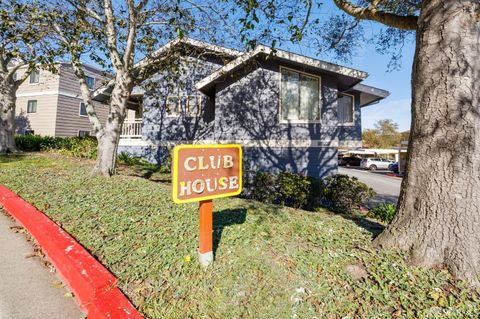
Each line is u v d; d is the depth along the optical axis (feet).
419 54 9.95
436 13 9.45
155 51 26.35
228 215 14.11
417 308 7.13
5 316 6.94
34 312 7.17
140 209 14.06
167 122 42.01
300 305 7.37
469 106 8.73
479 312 6.97
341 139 44.57
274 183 26.40
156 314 6.93
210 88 35.76
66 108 64.54
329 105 33.42
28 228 12.14
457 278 8.19
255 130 33.32
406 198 9.93
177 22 21.53
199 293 7.77
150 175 30.42
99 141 22.50
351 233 12.12
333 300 7.55
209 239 9.04
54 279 8.77
